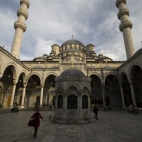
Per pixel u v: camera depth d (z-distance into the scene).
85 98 12.56
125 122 12.08
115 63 39.94
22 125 10.38
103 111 25.53
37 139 6.47
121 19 37.53
